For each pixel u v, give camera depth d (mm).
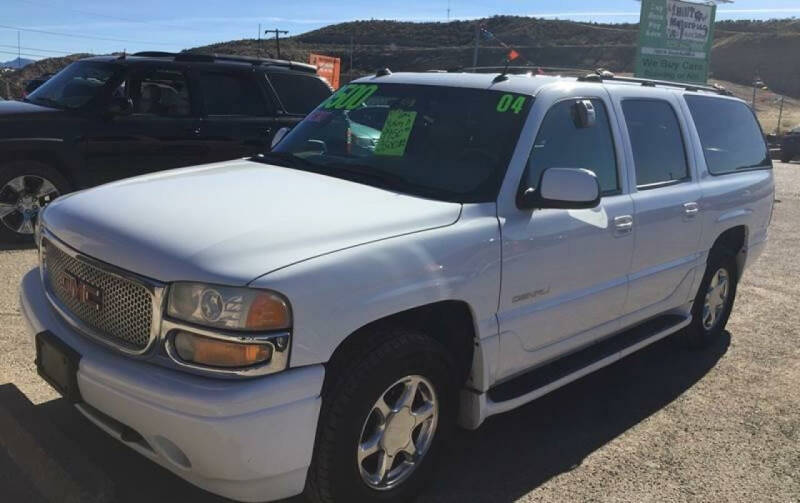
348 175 3740
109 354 2789
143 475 3320
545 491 3467
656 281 4586
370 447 2986
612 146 4234
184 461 2660
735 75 90750
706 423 4312
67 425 3674
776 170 21359
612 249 4055
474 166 3578
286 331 2570
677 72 15273
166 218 2930
